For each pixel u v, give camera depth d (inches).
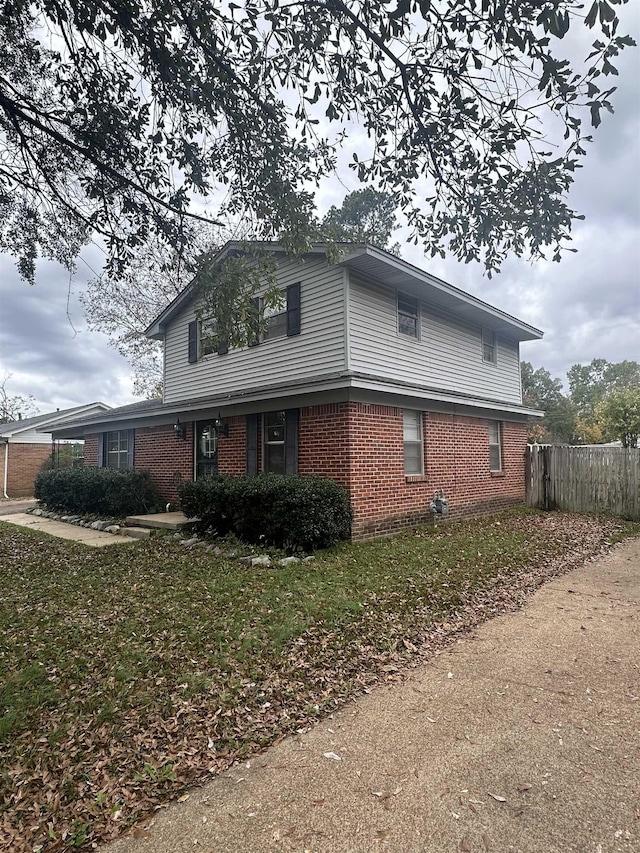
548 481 513.7
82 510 504.7
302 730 119.7
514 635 179.2
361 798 95.0
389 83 152.6
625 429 787.4
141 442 527.5
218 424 421.7
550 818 88.3
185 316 504.4
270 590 218.1
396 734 117.0
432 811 91.0
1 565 296.4
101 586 240.2
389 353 377.1
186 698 132.6
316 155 185.9
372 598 206.7
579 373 2206.0
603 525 411.8
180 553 308.7
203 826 89.1
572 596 226.7
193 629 178.5
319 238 212.7
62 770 105.2
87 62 167.5
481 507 461.7
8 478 894.4
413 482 377.1
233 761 108.0
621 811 89.5
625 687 137.6
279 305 218.2
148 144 186.4
